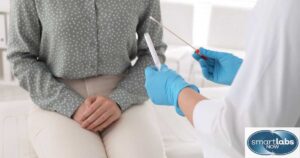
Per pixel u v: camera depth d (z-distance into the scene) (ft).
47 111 4.50
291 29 2.14
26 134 4.73
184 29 9.18
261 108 2.29
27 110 5.23
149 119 4.55
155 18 4.81
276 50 2.20
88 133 4.25
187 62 8.74
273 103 2.26
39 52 4.71
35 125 4.39
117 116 4.42
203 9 9.65
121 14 4.43
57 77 4.71
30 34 4.48
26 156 4.33
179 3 8.97
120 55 4.70
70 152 3.94
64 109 4.39
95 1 4.28
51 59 4.60
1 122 4.92
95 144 4.14
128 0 4.42
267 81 2.24
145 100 4.81
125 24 4.51
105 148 4.27
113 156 4.10
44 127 4.27
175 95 2.99
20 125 4.90
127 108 4.61
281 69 2.19
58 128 4.20
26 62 4.55
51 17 4.28
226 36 9.07
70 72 4.58
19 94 8.50
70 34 4.33
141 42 4.96
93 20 4.34
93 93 4.70
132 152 4.04
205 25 9.61
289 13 2.14
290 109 2.31
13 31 4.49
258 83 2.26
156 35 4.91
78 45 4.41
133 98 4.63
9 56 4.60
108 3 4.34
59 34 4.31
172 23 9.14
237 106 2.38
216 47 9.18
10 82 8.66
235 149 2.48
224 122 2.40
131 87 4.70
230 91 2.43
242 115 2.34
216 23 9.00
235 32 9.02
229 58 3.92
